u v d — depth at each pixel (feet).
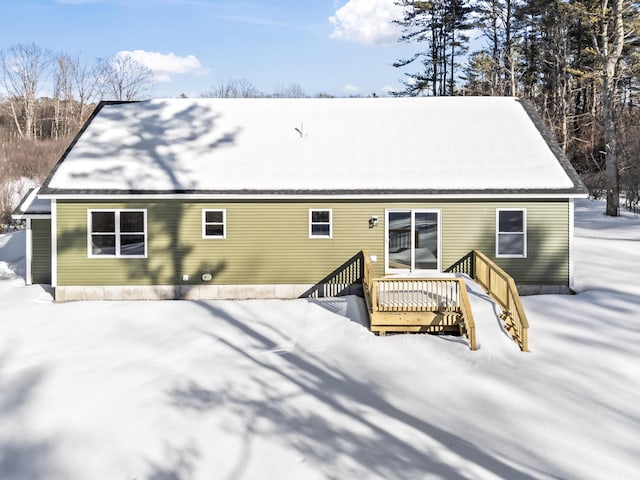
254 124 54.75
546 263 45.52
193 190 45.06
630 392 26.02
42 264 52.13
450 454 20.25
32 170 150.61
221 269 46.37
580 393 25.95
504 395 25.82
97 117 55.98
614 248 58.70
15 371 29.12
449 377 28.14
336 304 42.63
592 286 44.42
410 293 39.70
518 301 32.73
